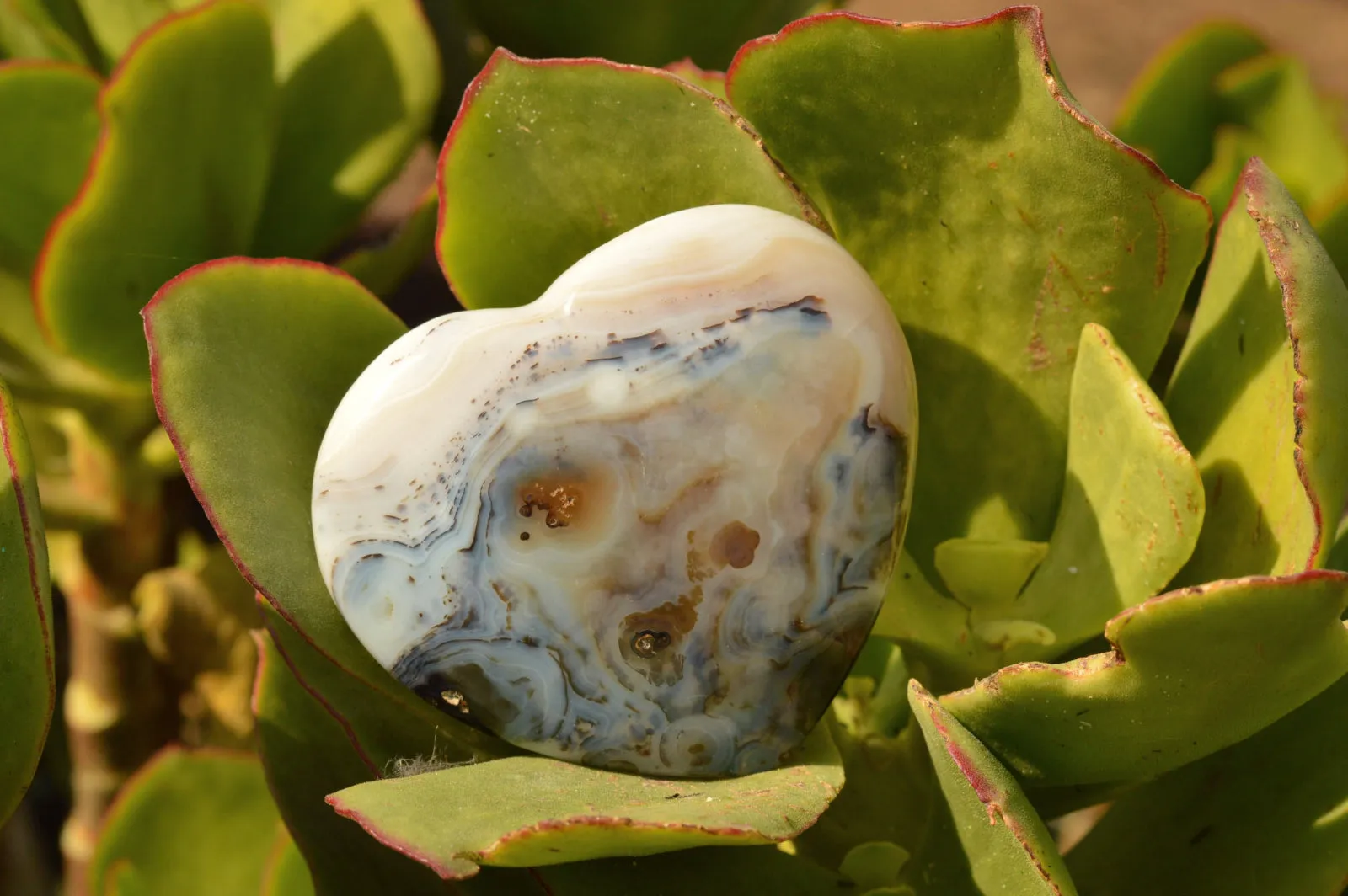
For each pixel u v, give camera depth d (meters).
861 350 0.40
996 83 0.41
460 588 0.40
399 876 0.43
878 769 0.43
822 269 0.41
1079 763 0.39
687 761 0.41
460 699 0.40
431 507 0.40
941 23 0.41
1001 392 0.43
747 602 0.40
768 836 0.37
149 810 0.48
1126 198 0.41
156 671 0.51
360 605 0.40
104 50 0.51
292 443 0.41
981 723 0.39
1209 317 0.42
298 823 0.43
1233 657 0.38
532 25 0.50
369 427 0.40
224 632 0.51
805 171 0.42
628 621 0.40
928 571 0.43
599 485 0.40
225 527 0.40
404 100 0.51
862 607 0.41
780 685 0.41
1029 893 0.38
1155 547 0.40
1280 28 1.15
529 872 0.41
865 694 0.44
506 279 0.42
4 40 0.51
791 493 0.40
